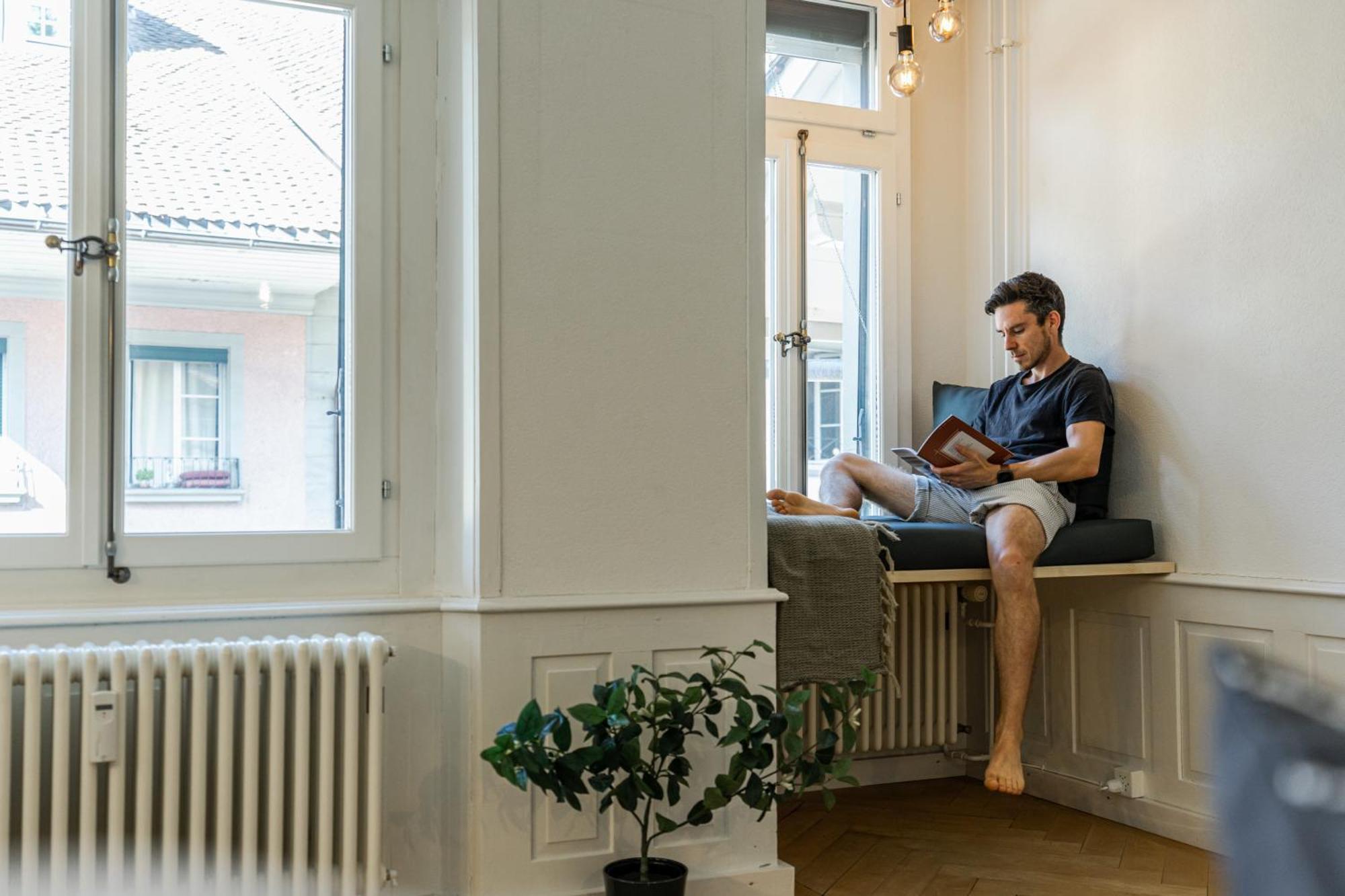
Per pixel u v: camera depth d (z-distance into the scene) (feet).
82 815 7.31
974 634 13.67
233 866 7.97
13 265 8.21
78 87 8.41
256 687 7.82
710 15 9.70
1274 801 1.26
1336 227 9.82
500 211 8.83
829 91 13.67
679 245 9.48
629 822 8.99
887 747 12.76
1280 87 10.31
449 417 9.24
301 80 9.16
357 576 9.08
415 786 8.89
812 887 9.73
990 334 13.75
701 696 8.32
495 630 8.63
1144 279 11.69
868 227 13.78
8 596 8.05
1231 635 10.61
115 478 8.37
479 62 8.81
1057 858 10.54
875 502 11.93
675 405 9.40
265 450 8.91
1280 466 10.26
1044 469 11.13
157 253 8.62
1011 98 13.52
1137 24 11.82
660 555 9.27
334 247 9.20
